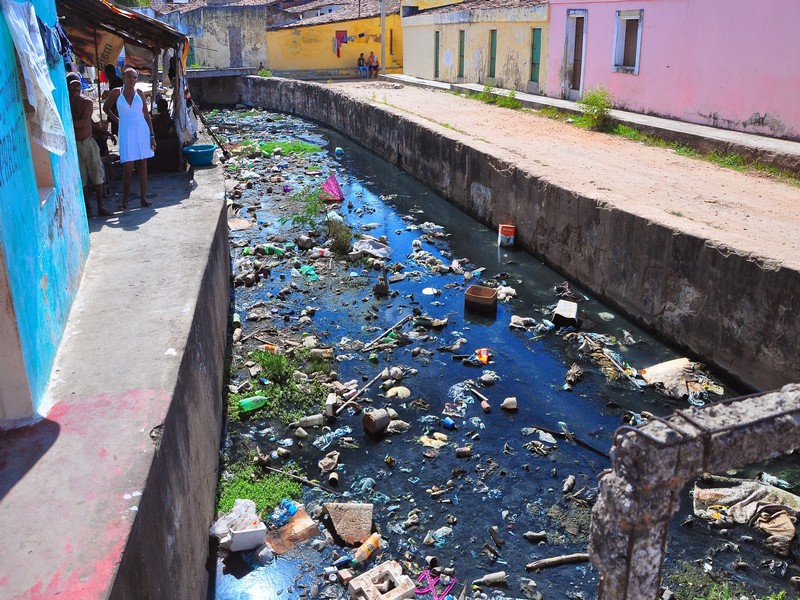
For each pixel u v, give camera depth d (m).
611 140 17.28
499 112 22.36
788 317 7.92
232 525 6.35
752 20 15.19
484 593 5.93
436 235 15.12
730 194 12.14
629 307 10.85
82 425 4.93
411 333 10.51
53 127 5.93
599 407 8.66
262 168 21.39
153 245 8.98
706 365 9.33
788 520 6.59
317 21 41.66
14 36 5.26
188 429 5.72
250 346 9.90
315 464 7.56
